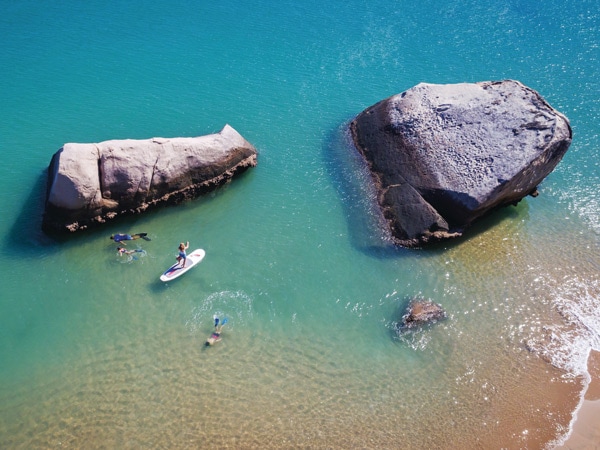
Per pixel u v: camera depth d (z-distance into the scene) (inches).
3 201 976.3
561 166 1128.2
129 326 789.9
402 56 1440.7
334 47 1461.6
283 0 1667.1
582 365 754.2
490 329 802.8
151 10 1588.3
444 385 727.1
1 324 788.0
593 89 1344.7
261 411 689.0
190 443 652.7
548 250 940.6
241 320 803.4
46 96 1243.2
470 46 1492.4
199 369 735.1
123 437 658.2
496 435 669.9
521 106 1000.9
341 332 794.8
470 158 964.0
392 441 661.3
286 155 1116.5
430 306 829.2
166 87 1290.6
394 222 954.7
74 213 906.7
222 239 934.4
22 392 706.2
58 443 651.5
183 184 986.7
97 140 1126.4
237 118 1205.7
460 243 944.3
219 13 1588.3
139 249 904.3
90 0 1621.6
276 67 1376.7
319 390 716.0
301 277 874.1
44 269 866.8
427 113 1053.2
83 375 726.5
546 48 1494.8
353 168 1079.6
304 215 987.3
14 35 1445.6
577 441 663.1
